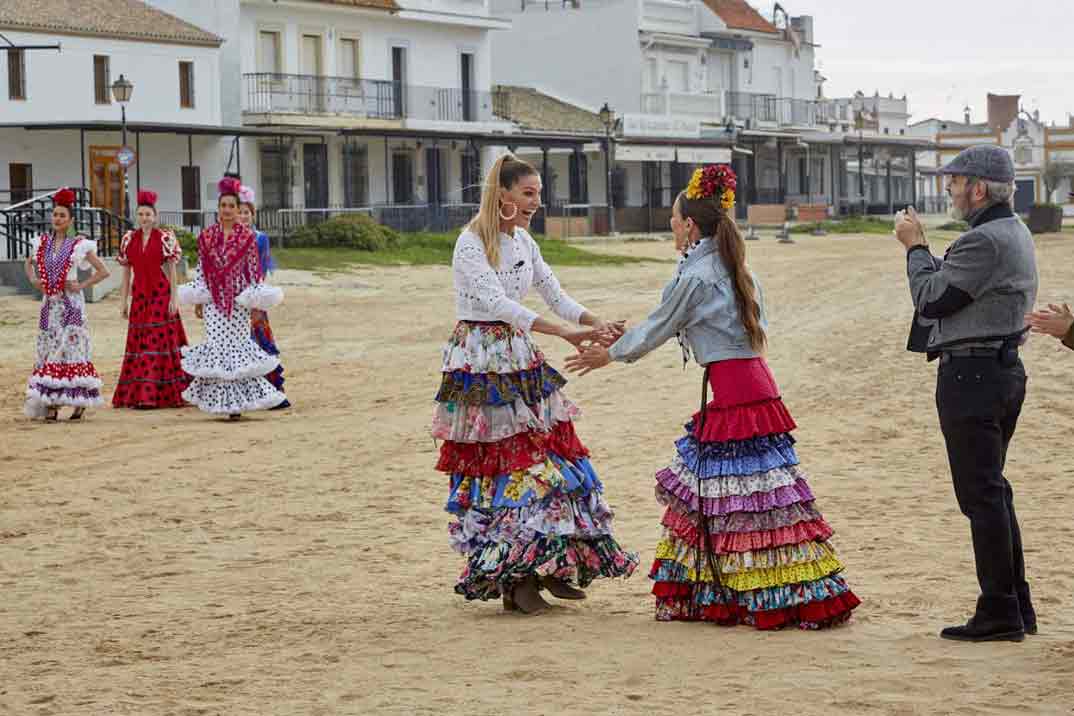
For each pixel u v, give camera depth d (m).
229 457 12.34
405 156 56.19
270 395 14.55
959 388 6.46
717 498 6.72
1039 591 7.37
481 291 7.07
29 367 19.33
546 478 7.06
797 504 6.69
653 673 6.02
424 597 7.63
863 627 6.70
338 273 35.75
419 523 9.59
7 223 32.12
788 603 6.61
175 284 15.50
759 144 77.94
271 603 7.59
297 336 22.98
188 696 5.95
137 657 6.61
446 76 58.59
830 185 84.62
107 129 41.34
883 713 5.43
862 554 8.30
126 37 44.97
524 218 7.25
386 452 12.45
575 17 72.44
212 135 46.91
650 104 71.62
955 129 126.75
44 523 9.84
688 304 6.74
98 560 8.73
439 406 7.21
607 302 29.39
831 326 22.28
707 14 76.38
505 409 7.09
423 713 5.60
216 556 8.78
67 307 14.50
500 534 7.04
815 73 90.25
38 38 42.69
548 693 5.79
